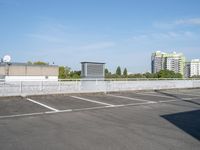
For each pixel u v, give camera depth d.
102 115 9.64
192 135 6.66
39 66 44.19
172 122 8.39
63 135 6.57
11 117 9.12
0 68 39.06
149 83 22.30
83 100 14.27
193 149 5.46
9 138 6.26
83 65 19.33
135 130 7.18
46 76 44.84
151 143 5.88
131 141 6.03
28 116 9.33
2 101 13.52
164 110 11.05
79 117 9.20
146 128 7.44
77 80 18.56
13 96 14.98
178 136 6.55
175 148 5.52
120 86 20.12
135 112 10.42
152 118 9.09
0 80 15.50
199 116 9.61
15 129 7.23
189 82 25.53
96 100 14.32
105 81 19.25
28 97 15.34
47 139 6.18
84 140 6.10
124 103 13.20
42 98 15.05
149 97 16.31
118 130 7.16
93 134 6.69
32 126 7.64
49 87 16.81
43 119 8.77
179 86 24.55
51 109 10.98
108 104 12.73
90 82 18.39
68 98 15.18
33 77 43.06
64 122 8.27
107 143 5.85
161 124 8.05
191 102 14.07
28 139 6.18
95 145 5.69
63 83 17.30
